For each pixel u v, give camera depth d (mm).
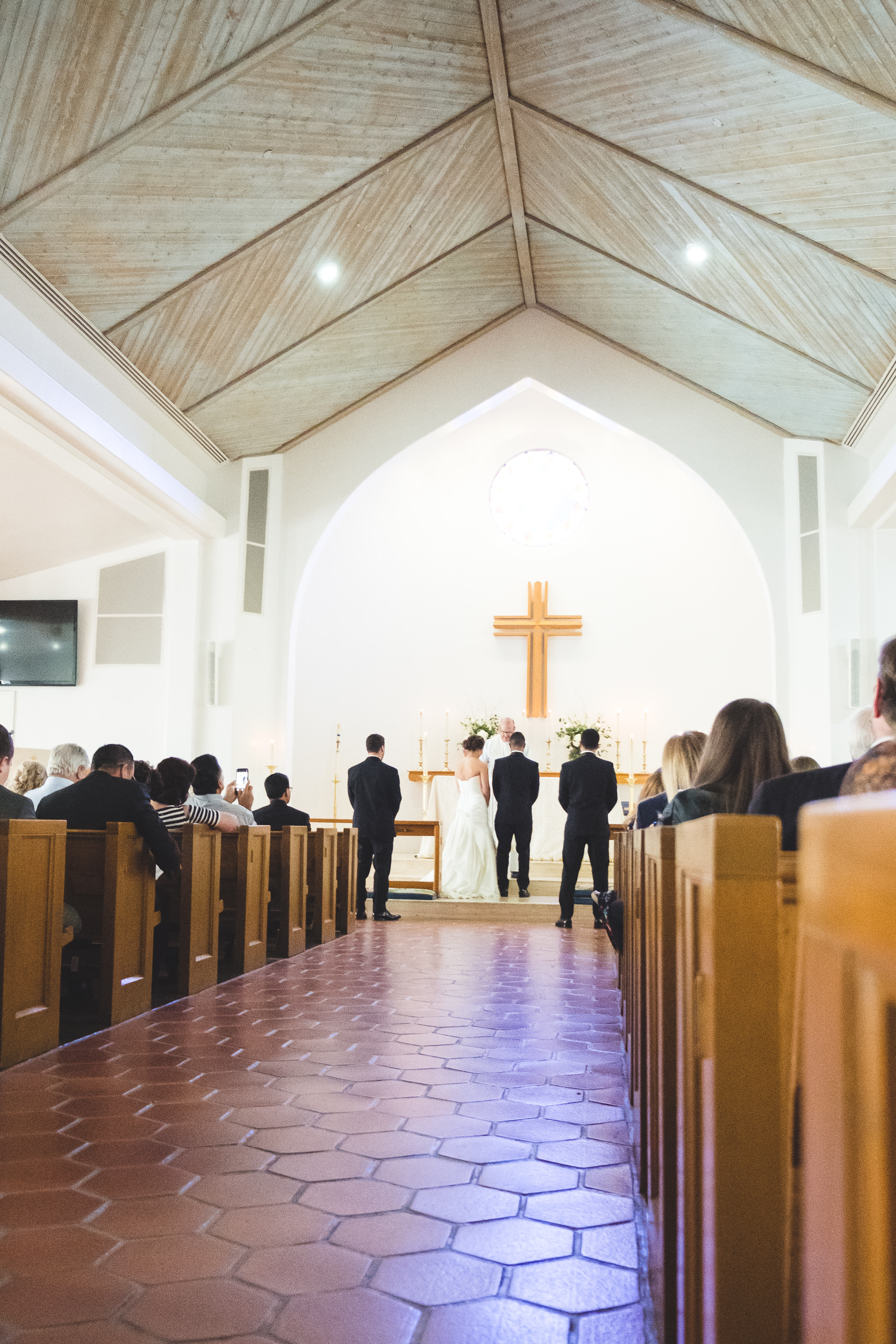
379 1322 1579
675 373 10406
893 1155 368
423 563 13445
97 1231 1909
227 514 10773
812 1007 470
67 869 4027
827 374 8805
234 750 10320
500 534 13484
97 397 8156
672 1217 1477
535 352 10891
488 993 4770
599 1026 4023
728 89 6352
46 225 6625
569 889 7973
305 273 8367
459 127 7621
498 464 13555
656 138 7148
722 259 8094
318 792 12805
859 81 5777
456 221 8742
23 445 8266
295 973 5305
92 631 10945
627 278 9188
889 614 9484
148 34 5621
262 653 10547
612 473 13375
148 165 6543
